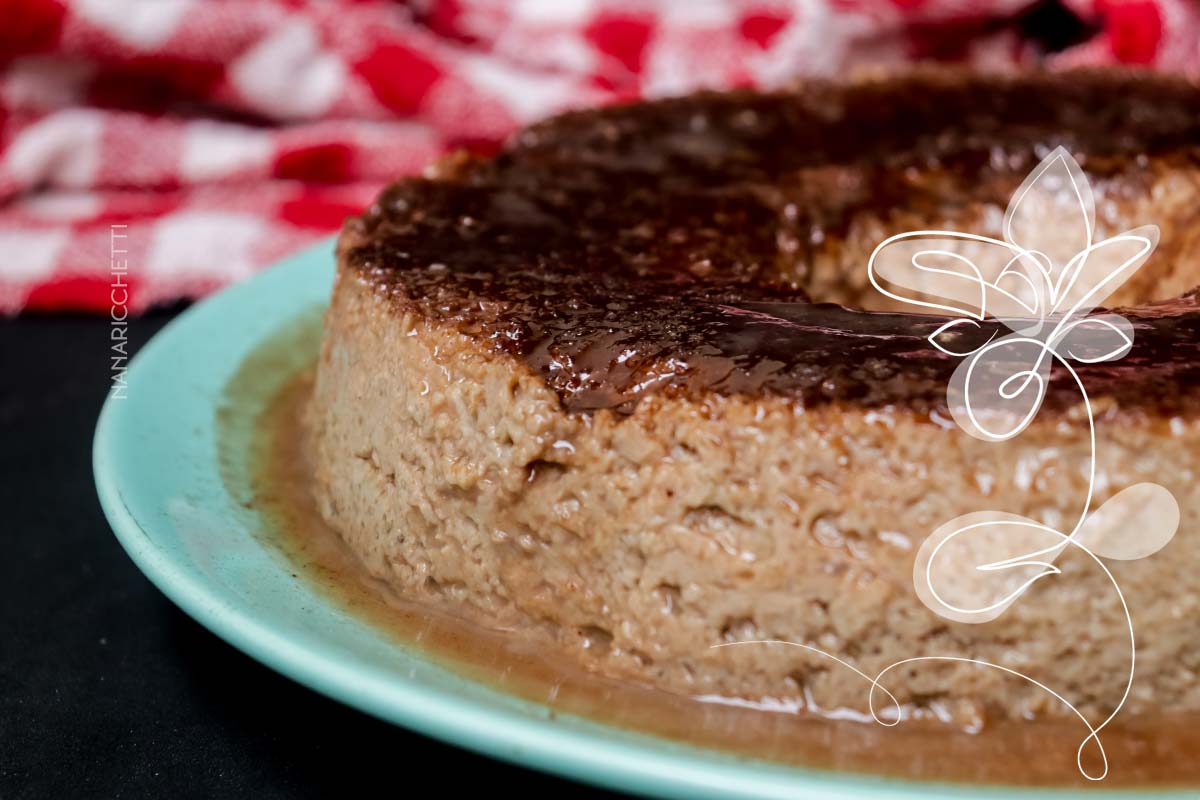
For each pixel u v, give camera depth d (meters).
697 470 0.62
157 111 0.97
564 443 0.63
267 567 0.67
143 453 0.72
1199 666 0.62
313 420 0.73
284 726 0.65
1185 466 0.61
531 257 0.70
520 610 0.65
